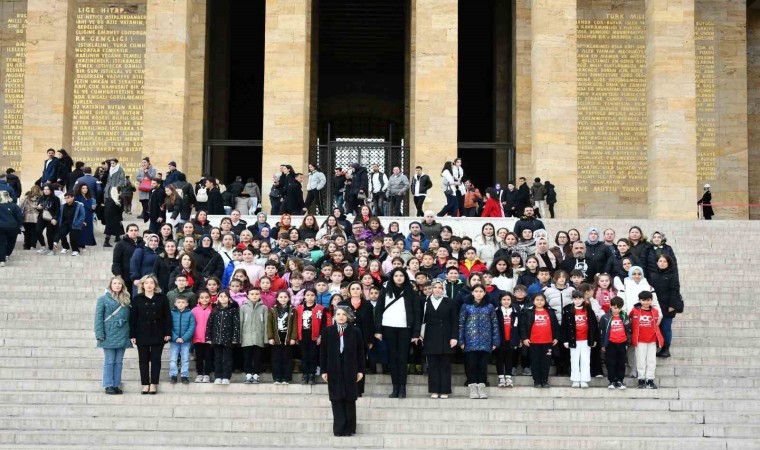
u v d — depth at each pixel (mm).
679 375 18109
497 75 38594
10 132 36594
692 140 31641
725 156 37000
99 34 35750
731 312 20875
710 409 16781
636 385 17734
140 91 35625
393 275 17000
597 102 35969
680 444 15312
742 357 18547
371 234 21734
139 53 35719
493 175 40281
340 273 17875
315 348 17266
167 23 32281
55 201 23953
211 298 17547
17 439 15219
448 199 27984
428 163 32000
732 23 37469
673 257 18688
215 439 15297
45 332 18906
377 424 15805
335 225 21812
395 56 44344
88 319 19750
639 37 36156
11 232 22547
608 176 35750
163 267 18797
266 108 31953
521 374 18141
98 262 22859
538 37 32188
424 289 17766
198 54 34844
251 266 18859
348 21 41438
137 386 17172
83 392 16812
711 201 36625
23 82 36812
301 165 31766
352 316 15570
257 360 17250
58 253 23609
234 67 42094
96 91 35562
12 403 16406
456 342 16750
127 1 35875
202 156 34688
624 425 15953
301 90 32031
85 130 35438
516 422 16109
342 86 44406
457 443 15219
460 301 17156
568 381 17703
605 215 35688
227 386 17031
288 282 18422
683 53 31891
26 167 32438
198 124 34500
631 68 36094
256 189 29656
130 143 35438
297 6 32250
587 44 36125
